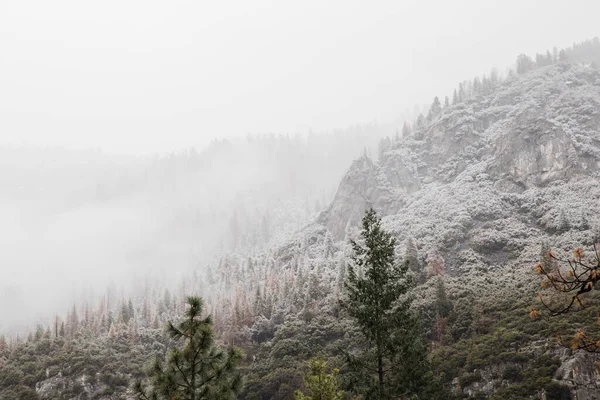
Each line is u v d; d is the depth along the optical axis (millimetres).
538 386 58562
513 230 124688
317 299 125375
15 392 103000
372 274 35969
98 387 104250
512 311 81875
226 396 17000
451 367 70500
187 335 17484
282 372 86750
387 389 33656
